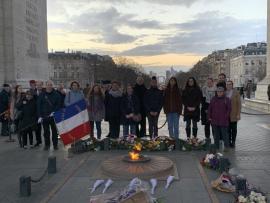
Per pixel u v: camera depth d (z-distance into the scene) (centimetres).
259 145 1348
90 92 1444
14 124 1534
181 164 1005
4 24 2392
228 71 17388
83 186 823
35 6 2800
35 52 2789
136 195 629
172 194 763
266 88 2977
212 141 1408
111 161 963
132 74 10575
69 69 13100
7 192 837
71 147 1246
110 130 1452
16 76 2412
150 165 911
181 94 1392
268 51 2967
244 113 2681
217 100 1243
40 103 1338
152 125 1408
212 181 838
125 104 1406
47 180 907
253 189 723
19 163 1119
